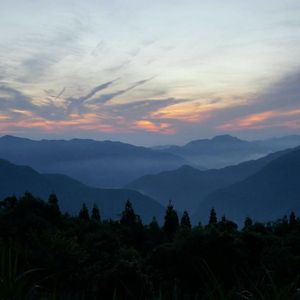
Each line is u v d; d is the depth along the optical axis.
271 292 3.94
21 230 45.62
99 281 22.08
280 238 44.88
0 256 3.99
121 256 33.81
